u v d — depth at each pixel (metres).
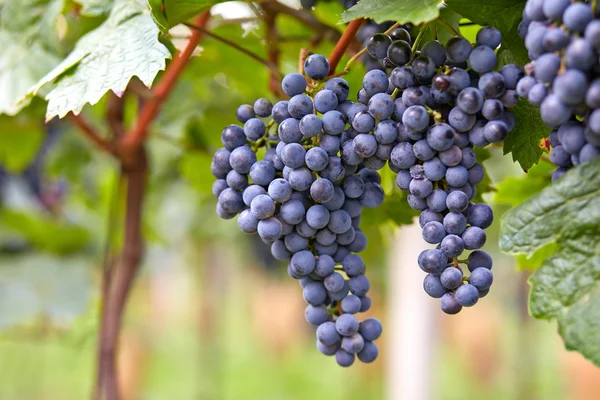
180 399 4.65
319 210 0.81
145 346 4.41
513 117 0.80
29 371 4.03
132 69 0.87
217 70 1.19
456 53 0.79
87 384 4.38
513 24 0.84
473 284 0.79
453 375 5.10
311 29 1.09
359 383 4.38
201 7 0.91
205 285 3.76
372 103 0.80
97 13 0.93
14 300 1.53
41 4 1.02
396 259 1.74
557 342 5.10
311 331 5.70
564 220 0.78
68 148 1.60
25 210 1.68
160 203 2.24
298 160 0.80
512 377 4.36
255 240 3.60
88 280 1.65
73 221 1.90
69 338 1.73
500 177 1.39
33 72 1.01
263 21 1.08
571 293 0.77
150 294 5.52
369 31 0.94
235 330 6.66
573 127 0.77
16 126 1.29
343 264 0.85
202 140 1.32
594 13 0.73
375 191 0.84
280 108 0.82
